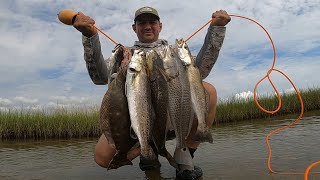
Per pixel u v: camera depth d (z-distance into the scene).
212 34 1.56
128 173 1.82
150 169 1.85
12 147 3.57
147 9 1.75
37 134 4.94
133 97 1.24
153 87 1.30
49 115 5.23
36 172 1.97
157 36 1.81
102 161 1.66
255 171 1.65
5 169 2.11
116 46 1.44
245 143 2.66
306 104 6.93
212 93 1.69
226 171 1.69
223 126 5.12
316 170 1.60
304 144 2.36
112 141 1.33
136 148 1.60
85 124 5.00
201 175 1.63
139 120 1.24
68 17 1.44
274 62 1.88
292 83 1.92
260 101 6.57
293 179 1.47
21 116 5.05
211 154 2.22
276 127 4.02
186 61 1.32
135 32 1.88
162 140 1.33
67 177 1.79
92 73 1.61
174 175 1.72
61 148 3.32
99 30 1.50
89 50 1.53
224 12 1.53
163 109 1.30
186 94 1.32
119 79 1.33
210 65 1.62
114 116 1.31
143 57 1.27
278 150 2.20
